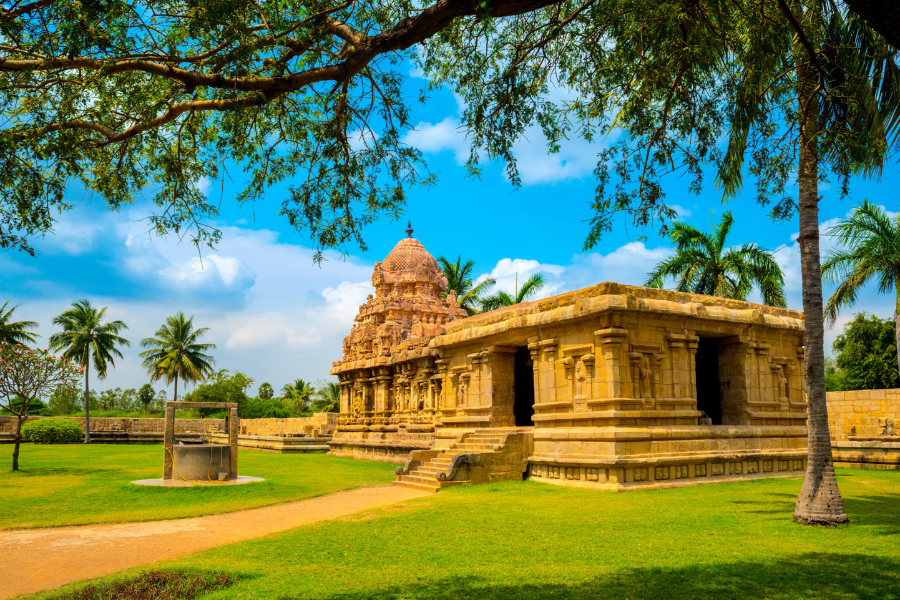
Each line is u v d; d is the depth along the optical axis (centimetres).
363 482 2127
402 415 3142
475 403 2308
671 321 1897
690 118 1034
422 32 749
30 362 2480
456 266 5019
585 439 1781
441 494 1741
